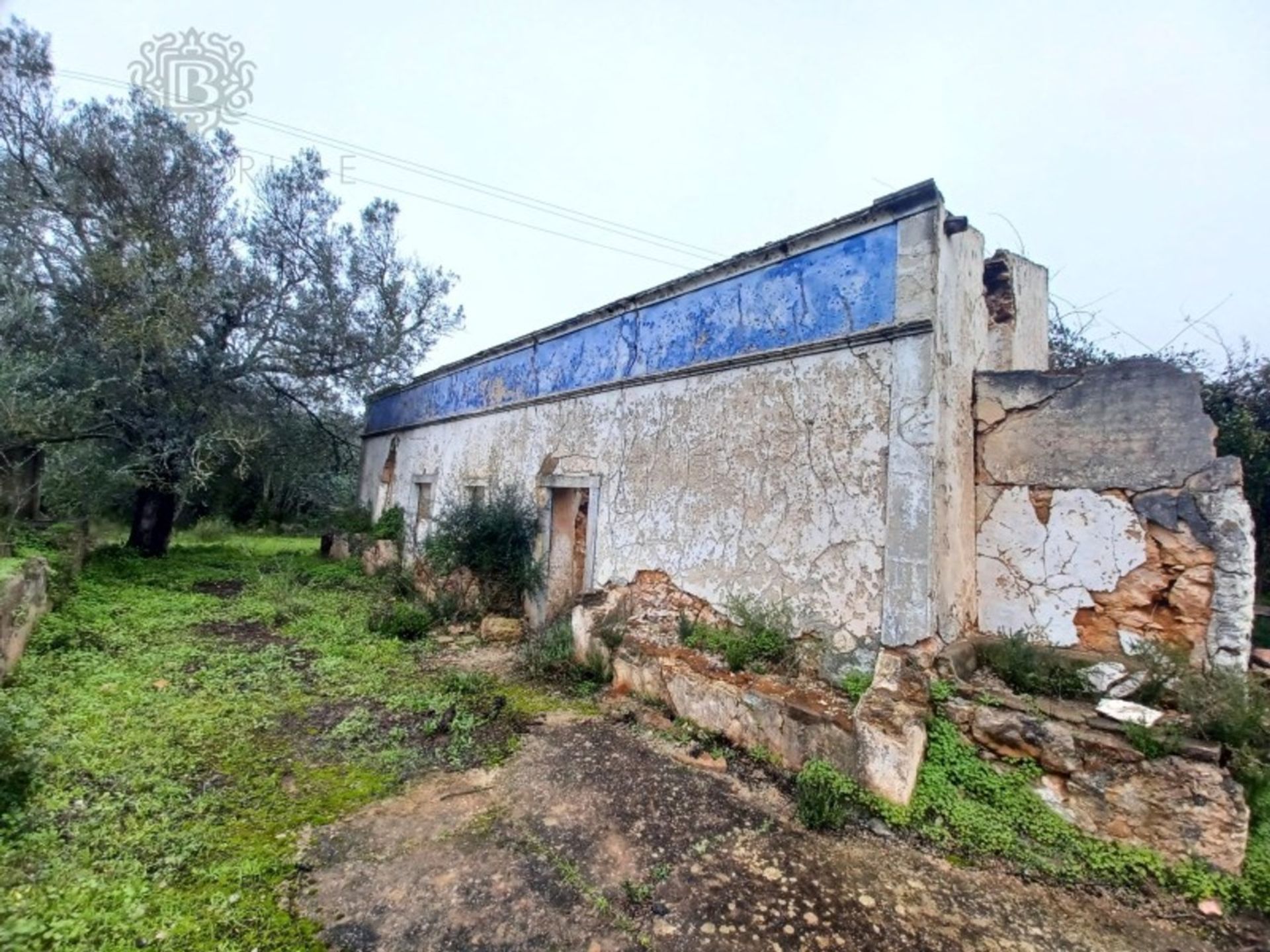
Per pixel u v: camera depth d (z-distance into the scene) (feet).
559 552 27.02
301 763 12.87
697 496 19.22
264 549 48.70
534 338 29.14
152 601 25.72
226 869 9.07
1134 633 13.34
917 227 14.19
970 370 15.74
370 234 41.86
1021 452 15.12
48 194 29.12
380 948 7.82
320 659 20.11
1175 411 13.17
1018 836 10.61
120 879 8.64
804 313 16.66
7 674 15.16
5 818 9.37
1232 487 12.50
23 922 7.36
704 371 19.38
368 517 47.75
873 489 14.51
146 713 14.55
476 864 9.70
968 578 15.08
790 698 13.53
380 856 9.77
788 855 10.28
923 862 10.24
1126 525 13.58
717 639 16.67
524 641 23.91
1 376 23.71
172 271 29.91
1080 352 32.53
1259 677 12.61
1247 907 9.10
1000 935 8.54
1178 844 9.72
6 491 26.55
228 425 33.96
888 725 11.60
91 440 32.27
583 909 8.75
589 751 14.08
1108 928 8.78
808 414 16.21
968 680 13.14
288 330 37.99
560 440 26.40
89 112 30.40
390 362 42.91
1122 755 10.34
